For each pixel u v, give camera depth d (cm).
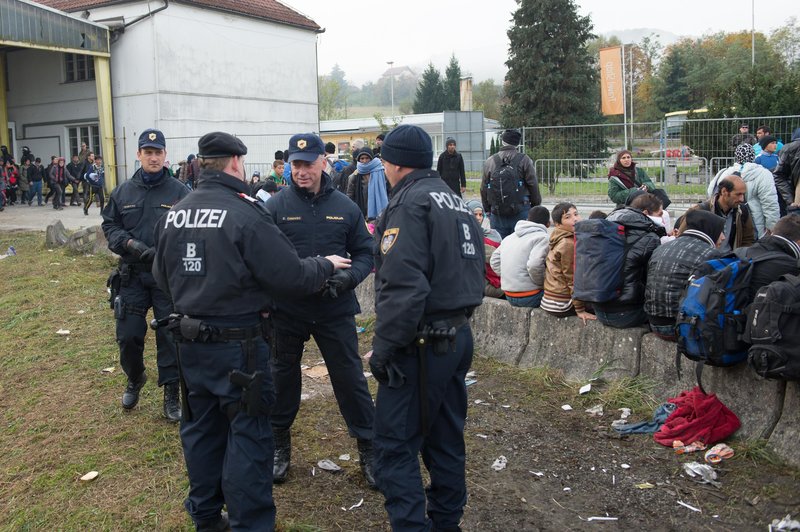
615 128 1382
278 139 2452
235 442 304
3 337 673
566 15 3272
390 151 306
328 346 380
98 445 434
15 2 1920
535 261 552
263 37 2467
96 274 959
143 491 376
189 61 2236
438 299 296
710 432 409
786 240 398
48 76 2469
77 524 346
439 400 301
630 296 482
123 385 534
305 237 384
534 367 547
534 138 1457
